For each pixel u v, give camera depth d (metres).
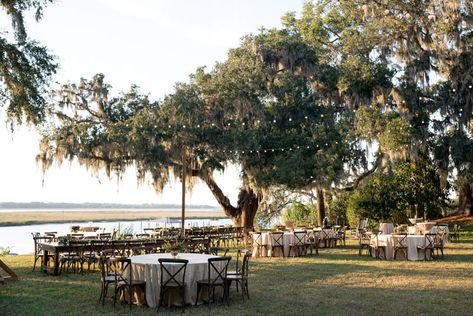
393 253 15.68
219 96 23.30
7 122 14.68
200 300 8.78
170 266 8.52
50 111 22.83
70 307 8.49
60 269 12.48
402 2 26.53
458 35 25.03
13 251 22.55
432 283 10.90
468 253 17.41
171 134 22.52
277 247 16.56
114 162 22.97
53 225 51.88
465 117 25.64
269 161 23.30
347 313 8.02
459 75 25.48
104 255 9.55
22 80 14.27
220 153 23.19
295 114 24.83
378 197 28.23
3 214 96.31
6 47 13.97
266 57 24.39
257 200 26.88
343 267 13.70
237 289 9.77
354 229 28.48
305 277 11.82
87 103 24.00
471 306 8.47
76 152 22.36
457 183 27.80
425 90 26.91
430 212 28.78
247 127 23.81
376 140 24.14
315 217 32.19
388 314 7.93
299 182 22.44
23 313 8.00
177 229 20.11
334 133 23.94
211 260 8.56
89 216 92.75
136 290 8.77
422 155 27.91
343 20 28.81
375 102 25.44
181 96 22.92
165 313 8.08
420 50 26.47
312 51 24.86
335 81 24.81
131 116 24.33
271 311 8.19
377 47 26.45
